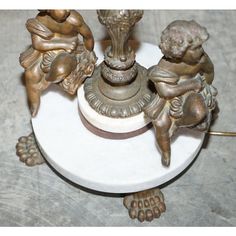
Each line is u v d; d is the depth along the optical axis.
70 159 1.11
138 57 1.21
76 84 1.08
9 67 1.45
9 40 1.50
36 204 1.24
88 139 1.14
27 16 1.54
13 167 1.29
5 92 1.41
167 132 1.00
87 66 1.09
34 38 1.04
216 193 1.25
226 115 1.36
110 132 1.11
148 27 1.53
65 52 1.05
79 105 1.12
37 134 1.15
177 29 0.89
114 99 1.07
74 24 1.02
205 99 0.99
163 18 1.55
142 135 1.14
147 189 1.15
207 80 1.00
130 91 1.07
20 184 1.27
